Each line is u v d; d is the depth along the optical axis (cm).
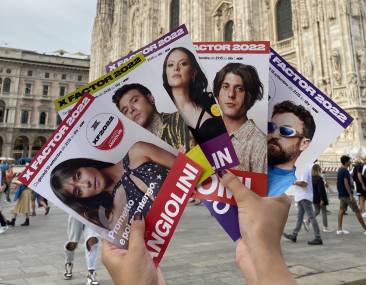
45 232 1230
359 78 2298
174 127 199
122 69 198
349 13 2353
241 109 211
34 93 7606
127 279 161
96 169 188
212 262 770
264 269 167
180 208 190
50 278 675
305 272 660
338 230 1109
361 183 1514
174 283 628
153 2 4975
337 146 2283
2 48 7338
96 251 646
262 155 206
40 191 177
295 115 222
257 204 186
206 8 3844
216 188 198
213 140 199
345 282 580
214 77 216
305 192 983
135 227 179
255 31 3111
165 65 201
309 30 2572
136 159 193
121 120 193
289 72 228
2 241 1060
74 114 187
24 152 7575
